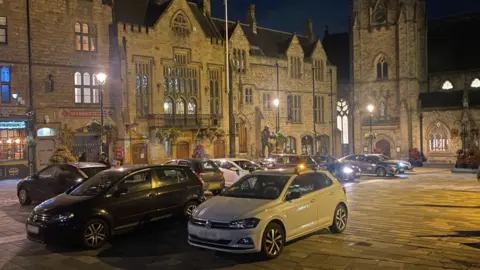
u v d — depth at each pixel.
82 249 11.73
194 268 9.96
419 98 54.53
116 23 34.81
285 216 10.79
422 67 56.06
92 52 34.31
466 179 29.89
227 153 42.34
